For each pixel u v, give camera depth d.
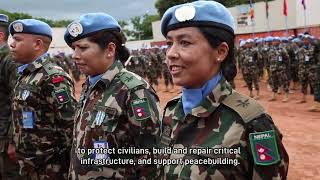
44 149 3.81
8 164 4.47
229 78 1.99
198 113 1.92
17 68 4.27
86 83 3.09
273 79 14.51
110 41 2.90
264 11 33.00
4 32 4.45
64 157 3.86
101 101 2.86
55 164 3.83
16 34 3.87
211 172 1.82
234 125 1.84
